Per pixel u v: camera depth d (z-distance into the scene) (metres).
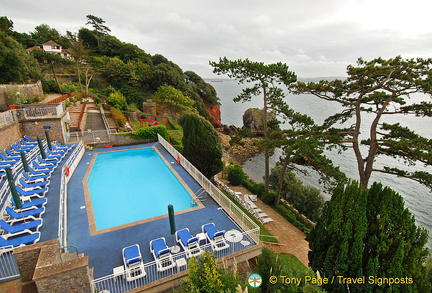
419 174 15.13
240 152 52.09
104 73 67.38
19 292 7.89
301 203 25.58
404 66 14.62
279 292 7.31
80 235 12.52
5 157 18.20
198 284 7.36
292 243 16.42
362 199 8.41
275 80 23.38
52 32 87.50
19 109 22.70
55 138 24.70
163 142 28.66
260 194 24.38
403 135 16.20
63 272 6.93
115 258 10.91
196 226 13.60
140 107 62.97
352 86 16.97
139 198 17.03
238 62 22.52
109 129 31.64
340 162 43.59
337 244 8.74
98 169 22.20
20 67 38.19
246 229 13.15
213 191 16.73
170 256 10.27
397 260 7.48
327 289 8.61
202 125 22.58
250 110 67.12
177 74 75.12
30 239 10.38
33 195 14.17
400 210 8.02
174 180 20.11
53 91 50.09
